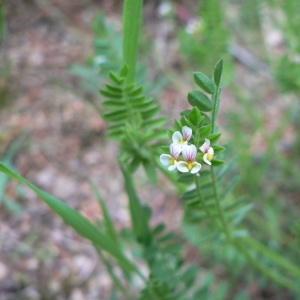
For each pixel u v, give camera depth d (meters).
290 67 0.41
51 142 0.53
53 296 0.43
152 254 0.29
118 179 0.51
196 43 0.43
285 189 0.49
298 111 0.53
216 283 0.44
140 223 0.28
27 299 0.43
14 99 0.56
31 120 0.55
